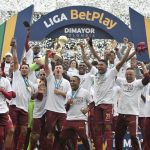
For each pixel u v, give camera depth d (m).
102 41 24.94
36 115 15.51
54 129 15.25
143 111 16.25
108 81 15.10
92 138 15.94
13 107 15.02
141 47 15.33
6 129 14.09
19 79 15.14
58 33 18.89
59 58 16.75
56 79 15.39
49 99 15.27
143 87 15.57
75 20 18.73
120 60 16.53
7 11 35.03
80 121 15.13
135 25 18.97
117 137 15.38
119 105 15.26
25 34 19.00
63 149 15.41
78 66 16.77
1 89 13.90
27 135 16.20
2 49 19.03
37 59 16.33
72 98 15.13
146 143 14.68
